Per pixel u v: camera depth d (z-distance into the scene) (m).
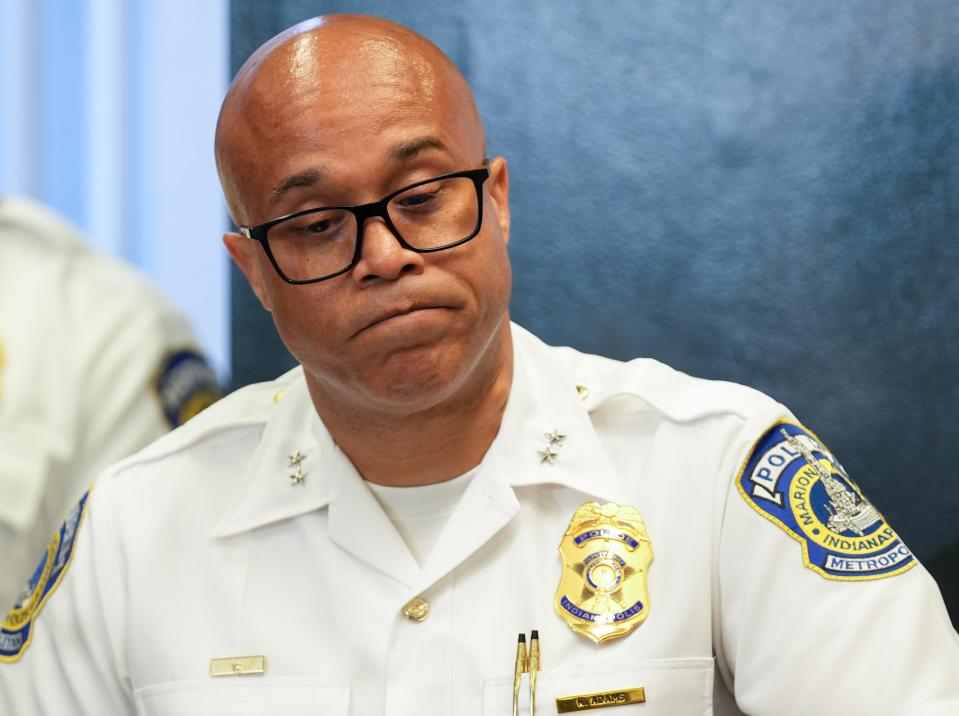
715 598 3.45
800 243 4.83
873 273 4.77
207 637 3.63
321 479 3.67
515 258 5.08
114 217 5.86
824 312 4.82
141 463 3.97
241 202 3.38
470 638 3.43
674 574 3.42
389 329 3.13
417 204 3.19
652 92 4.94
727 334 4.92
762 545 3.37
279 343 5.49
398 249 3.11
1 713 3.92
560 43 5.01
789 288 4.85
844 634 3.21
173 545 3.78
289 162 3.20
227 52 5.49
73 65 5.90
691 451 3.54
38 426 5.58
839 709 3.17
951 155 4.68
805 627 3.26
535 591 3.45
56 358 5.67
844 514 3.40
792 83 4.80
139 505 3.87
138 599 3.72
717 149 4.89
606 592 3.41
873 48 4.71
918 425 4.77
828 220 4.80
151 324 5.74
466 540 3.47
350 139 3.16
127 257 5.88
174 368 5.73
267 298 3.53
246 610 3.62
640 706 3.31
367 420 3.43
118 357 5.69
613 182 4.99
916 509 4.78
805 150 4.80
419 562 3.57
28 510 5.50
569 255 5.04
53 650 3.86
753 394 3.64
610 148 4.98
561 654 3.37
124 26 5.74
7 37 5.89
